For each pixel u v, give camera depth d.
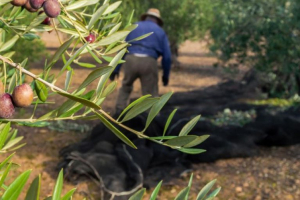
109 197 5.13
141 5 13.71
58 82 12.82
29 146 6.80
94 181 5.50
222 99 9.48
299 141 6.90
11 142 1.54
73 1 1.35
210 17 14.10
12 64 1.06
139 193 1.02
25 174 0.85
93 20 1.27
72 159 5.77
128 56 7.61
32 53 9.94
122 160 5.59
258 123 6.96
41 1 1.20
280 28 6.43
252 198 5.44
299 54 6.54
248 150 6.48
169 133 6.62
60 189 0.96
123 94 7.88
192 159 6.30
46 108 9.36
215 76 15.93
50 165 6.15
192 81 14.93
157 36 7.59
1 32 1.43
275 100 9.22
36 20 1.30
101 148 5.82
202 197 1.20
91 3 1.33
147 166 5.68
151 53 7.55
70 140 7.18
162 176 5.67
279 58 6.71
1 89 1.06
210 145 6.34
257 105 8.67
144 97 1.07
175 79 15.23
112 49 1.36
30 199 0.84
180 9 14.35
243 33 7.03
